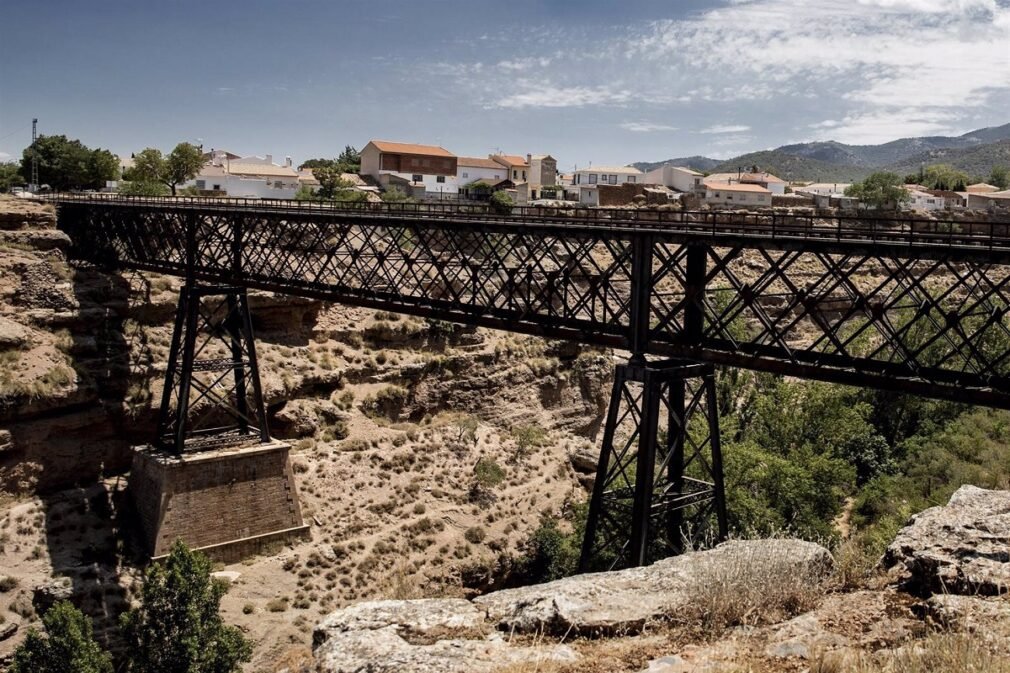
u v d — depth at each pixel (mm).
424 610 11672
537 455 69625
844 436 59125
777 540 12914
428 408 71062
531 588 12016
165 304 62312
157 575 36125
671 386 30922
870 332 71250
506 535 59062
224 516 49781
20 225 61906
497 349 76250
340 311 72000
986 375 23672
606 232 30609
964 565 11359
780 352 27594
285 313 67812
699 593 11008
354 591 49969
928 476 54125
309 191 108125
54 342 55562
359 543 53969
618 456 29781
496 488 63469
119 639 42719
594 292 31938
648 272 29625
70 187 107375
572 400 79562
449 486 62219
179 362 59594
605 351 83938
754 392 59594
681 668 9305
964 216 110312
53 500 51719
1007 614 9789
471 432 67938
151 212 53781
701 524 32531
